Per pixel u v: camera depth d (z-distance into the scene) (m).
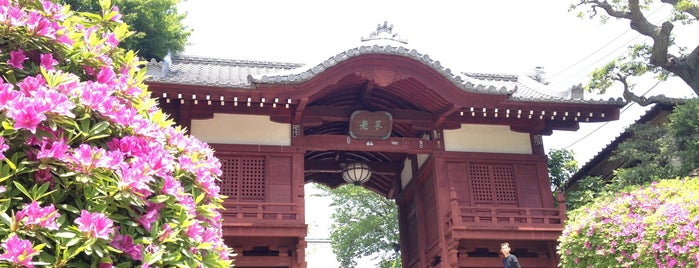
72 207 3.27
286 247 12.66
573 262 11.11
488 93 13.02
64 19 4.11
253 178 13.01
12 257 2.80
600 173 18.19
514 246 13.63
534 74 19.41
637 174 13.41
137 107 4.31
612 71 15.88
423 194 15.40
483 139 14.48
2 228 2.95
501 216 13.20
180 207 3.85
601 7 15.63
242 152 13.04
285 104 12.87
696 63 15.22
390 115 13.88
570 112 14.02
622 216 10.15
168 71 13.77
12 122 3.17
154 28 20.98
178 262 3.70
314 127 15.86
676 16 15.37
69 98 3.52
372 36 14.50
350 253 27.41
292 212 12.41
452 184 13.78
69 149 3.33
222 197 4.70
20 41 3.67
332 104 14.66
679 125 13.28
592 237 10.67
